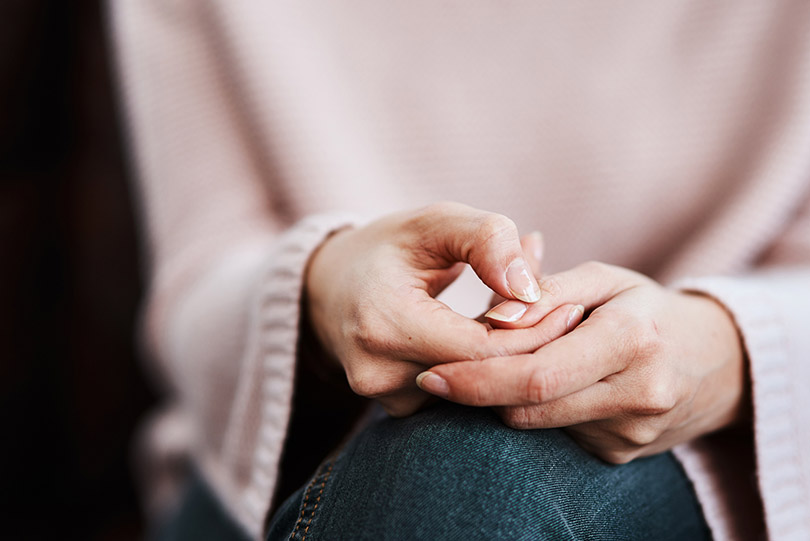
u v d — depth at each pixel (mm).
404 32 772
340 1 770
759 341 514
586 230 771
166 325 707
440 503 445
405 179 770
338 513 461
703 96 733
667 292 520
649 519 493
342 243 521
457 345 460
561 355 454
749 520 536
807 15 690
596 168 759
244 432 578
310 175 722
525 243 515
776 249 706
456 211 479
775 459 521
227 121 756
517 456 462
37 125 930
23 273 948
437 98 770
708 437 559
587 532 462
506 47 767
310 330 532
